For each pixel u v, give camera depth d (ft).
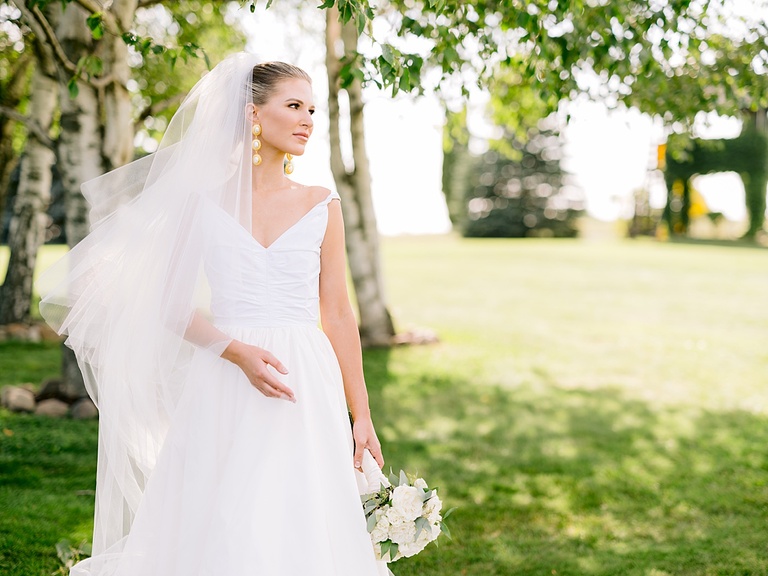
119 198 8.32
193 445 7.09
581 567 11.40
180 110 7.75
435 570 11.30
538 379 25.32
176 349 7.39
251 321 7.28
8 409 19.15
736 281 53.11
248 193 7.28
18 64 28.09
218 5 21.85
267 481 6.81
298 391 7.19
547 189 127.85
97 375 7.79
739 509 13.75
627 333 34.47
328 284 7.68
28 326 30.96
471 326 36.52
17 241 31.01
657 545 12.25
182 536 6.92
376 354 28.48
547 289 51.60
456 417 20.51
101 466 7.80
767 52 15.20
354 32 25.68
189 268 7.23
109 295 7.57
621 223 116.06
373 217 29.84
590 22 13.57
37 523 12.21
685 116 16.87
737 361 28.17
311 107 7.52
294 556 6.64
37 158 30.32
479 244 105.50
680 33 14.30
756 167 95.40
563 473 15.93
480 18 12.64
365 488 7.79
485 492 14.76
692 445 17.93
